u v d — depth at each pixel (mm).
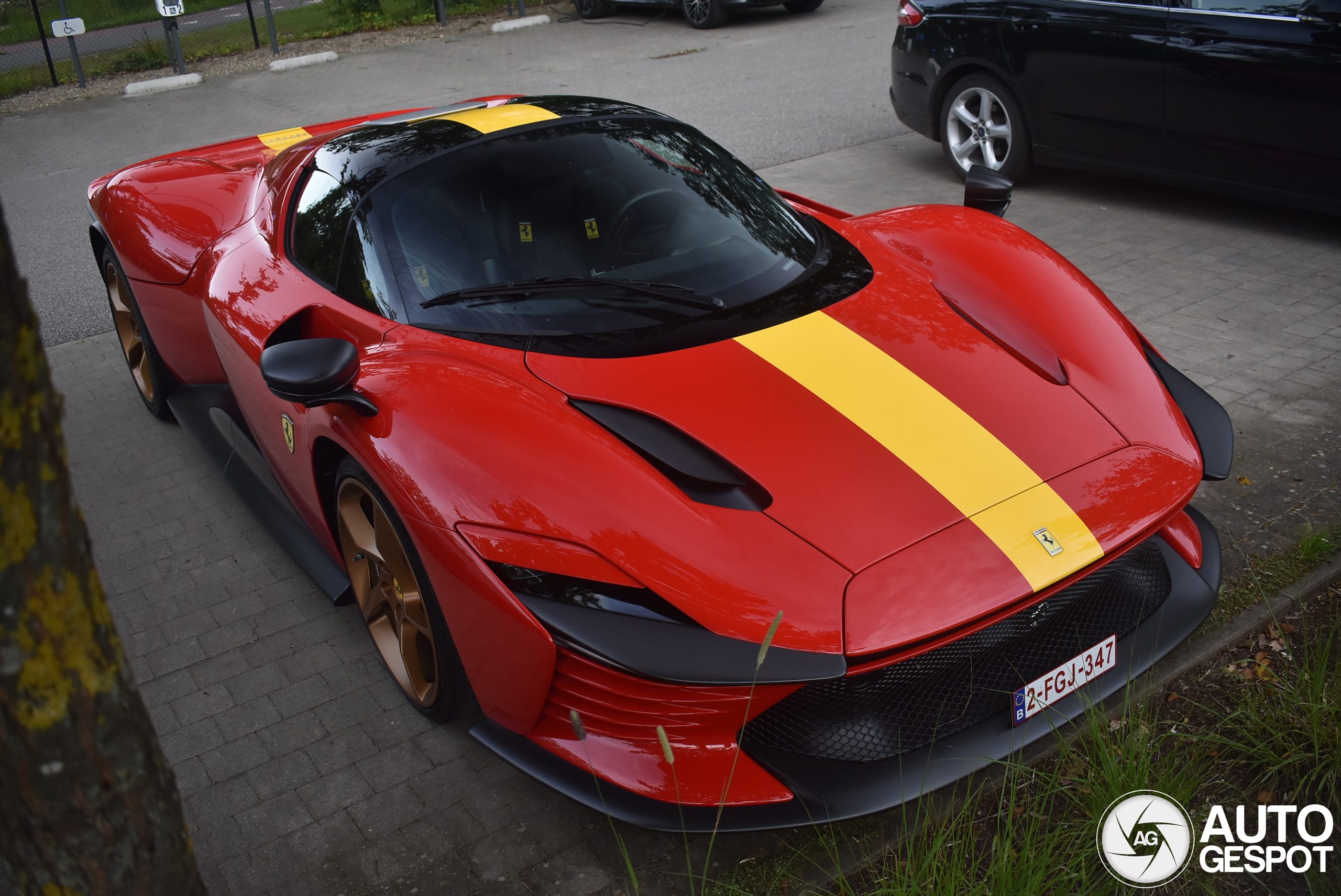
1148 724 2377
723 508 2012
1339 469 3332
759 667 1696
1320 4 4875
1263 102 5145
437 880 2152
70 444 4297
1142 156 5770
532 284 2662
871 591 1867
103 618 1074
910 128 7742
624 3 15367
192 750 2590
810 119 8586
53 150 9961
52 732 1033
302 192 3252
